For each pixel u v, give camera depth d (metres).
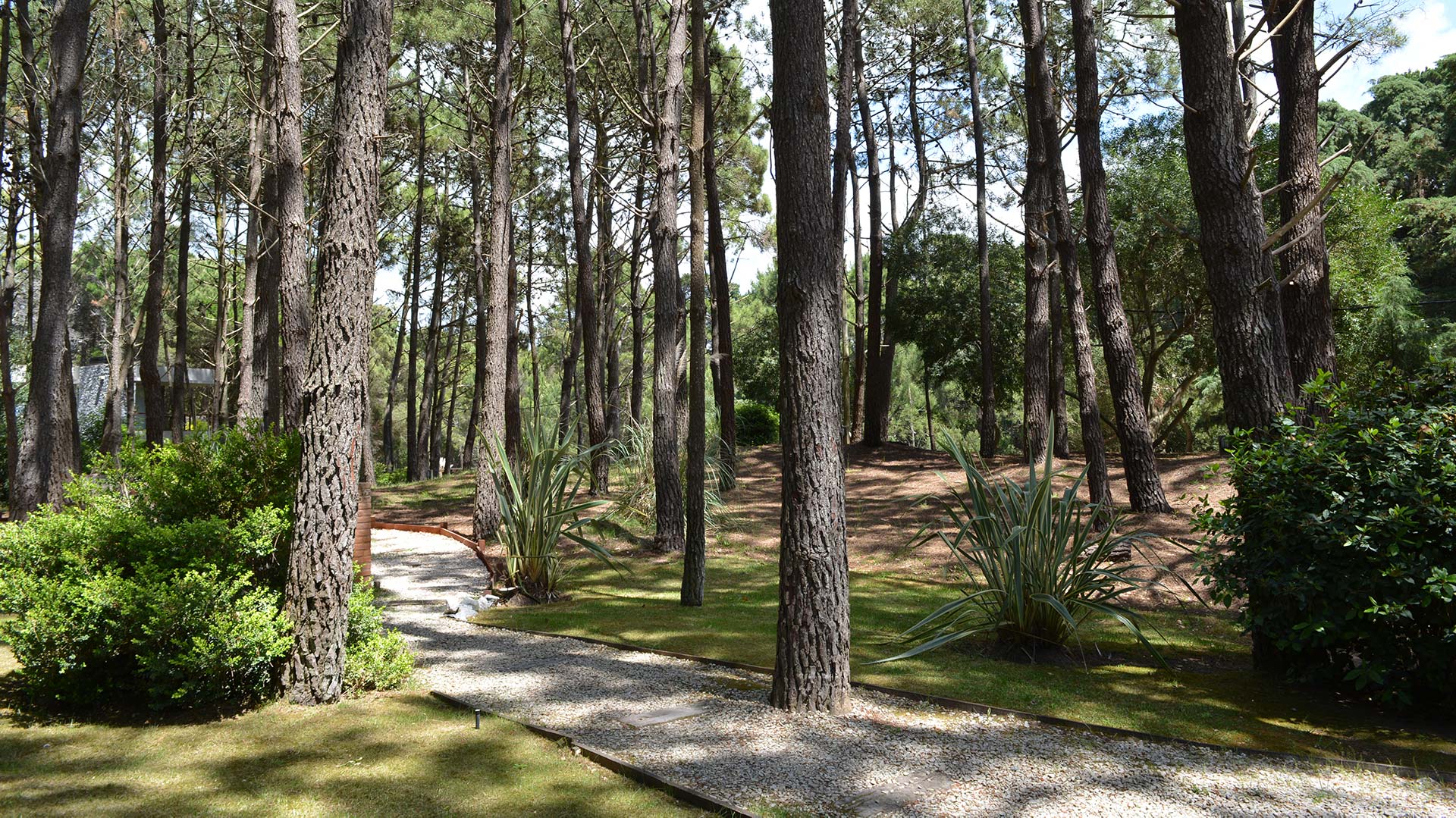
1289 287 9.30
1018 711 4.95
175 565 5.08
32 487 10.75
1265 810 3.58
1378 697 5.11
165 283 29.39
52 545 5.13
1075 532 6.61
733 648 6.57
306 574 5.03
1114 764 4.12
